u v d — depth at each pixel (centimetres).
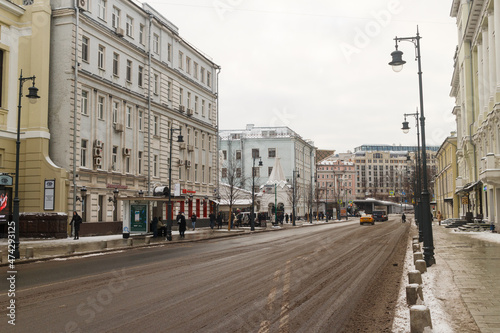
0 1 2733
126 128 3522
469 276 1206
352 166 16612
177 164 4291
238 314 799
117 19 3484
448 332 658
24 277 1258
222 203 5172
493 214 3328
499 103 2820
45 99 2872
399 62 1741
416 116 3033
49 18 2928
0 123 2748
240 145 8075
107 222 3191
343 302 912
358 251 2078
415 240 2309
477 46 3772
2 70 2795
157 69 3991
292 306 872
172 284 1119
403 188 16500
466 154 4350
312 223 6881
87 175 3055
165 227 3225
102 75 3262
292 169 8162
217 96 5347
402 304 885
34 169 2831
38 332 673
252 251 2091
